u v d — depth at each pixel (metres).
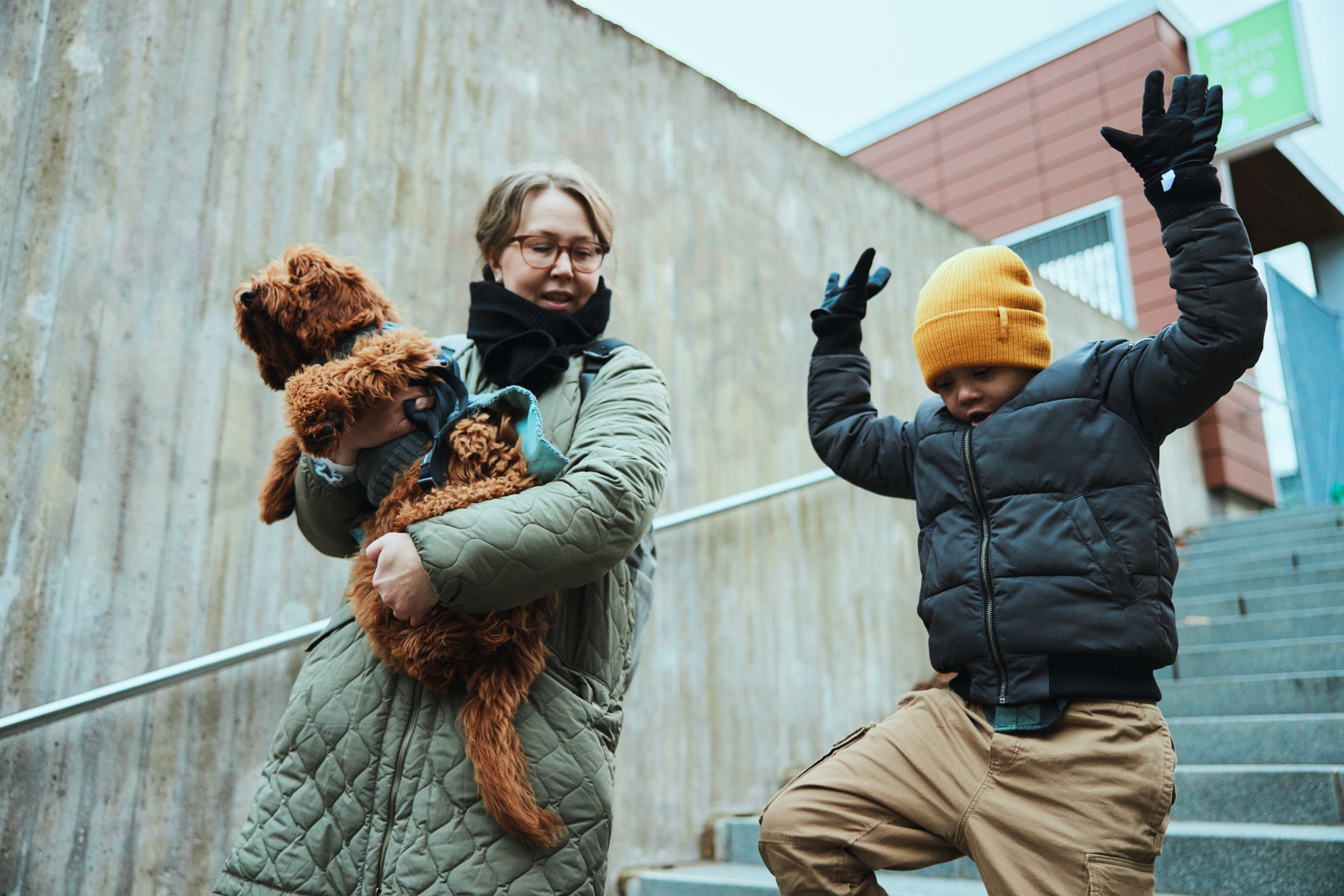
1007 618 1.32
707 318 3.57
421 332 1.26
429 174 2.80
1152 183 1.33
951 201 9.48
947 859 1.39
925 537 1.49
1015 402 1.43
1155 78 1.34
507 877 1.09
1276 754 2.70
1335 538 5.11
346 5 2.71
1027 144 9.07
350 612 1.31
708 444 3.45
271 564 2.31
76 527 2.04
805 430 3.86
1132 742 1.25
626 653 1.35
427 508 1.12
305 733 1.20
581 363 1.40
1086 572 1.30
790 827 1.38
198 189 2.34
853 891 1.37
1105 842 1.21
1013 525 1.36
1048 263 8.62
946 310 1.47
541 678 1.20
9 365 2.01
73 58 2.20
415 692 1.19
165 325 2.24
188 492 2.21
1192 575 5.03
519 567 1.08
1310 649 3.34
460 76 2.94
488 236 1.51
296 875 1.13
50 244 2.10
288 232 2.48
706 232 3.65
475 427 1.19
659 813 2.93
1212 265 1.27
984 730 1.34
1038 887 1.22
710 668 3.22
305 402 1.15
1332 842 1.96
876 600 3.96
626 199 3.38
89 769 1.97
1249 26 8.23
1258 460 7.87
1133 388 1.36
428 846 1.10
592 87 3.34
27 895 1.85
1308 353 9.07
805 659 3.57
